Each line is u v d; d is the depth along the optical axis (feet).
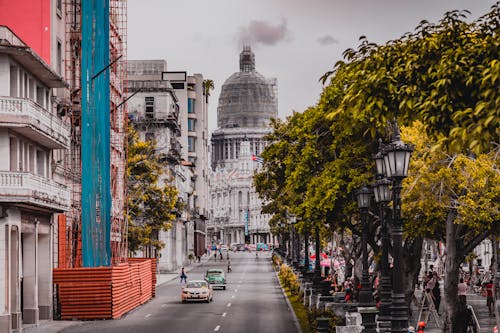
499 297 233.76
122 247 286.46
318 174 202.69
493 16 80.23
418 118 76.95
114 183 281.95
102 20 222.28
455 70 72.95
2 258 167.43
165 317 208.74
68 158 233.14
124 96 301.63
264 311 222.89
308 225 206.69
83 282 201.46
